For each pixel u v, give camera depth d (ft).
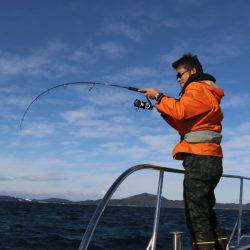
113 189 7.31
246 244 15.11
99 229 75.97
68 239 59.72
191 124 9.82
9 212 180.24
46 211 210.18
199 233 9.73
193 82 9.91
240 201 15.46
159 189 10.14
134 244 49.55
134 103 10.99
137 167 8.59
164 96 10.07
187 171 9.81
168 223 81.71
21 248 49.47
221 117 10.11
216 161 9.75
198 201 9.69
